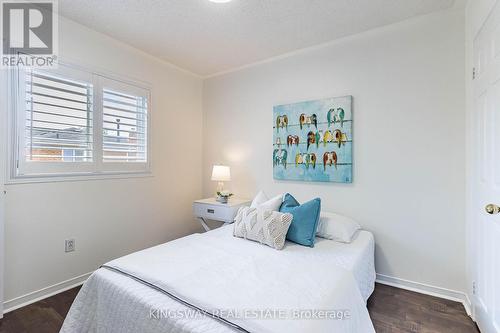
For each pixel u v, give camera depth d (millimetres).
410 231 2227
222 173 3125
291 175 2803
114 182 2602
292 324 974
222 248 1805
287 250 1839
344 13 2094
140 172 2846
